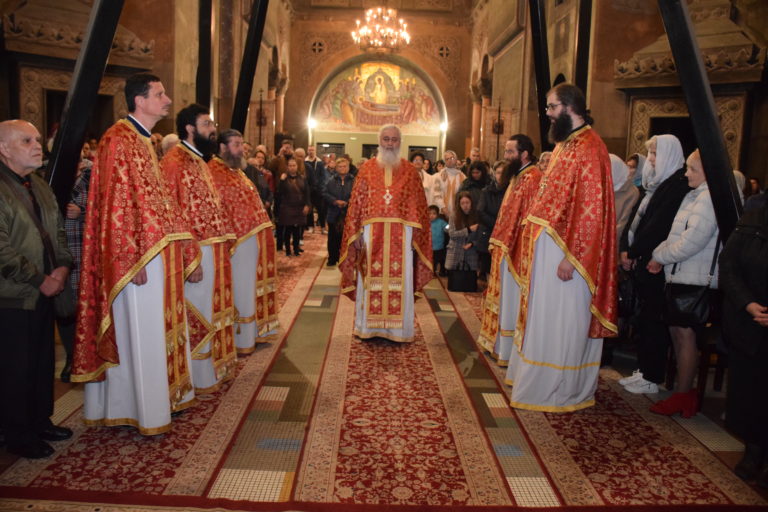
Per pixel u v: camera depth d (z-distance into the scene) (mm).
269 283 4758
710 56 8844
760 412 2652
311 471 2717
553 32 12305
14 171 2750
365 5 21672
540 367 3475
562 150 3443
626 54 9969
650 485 2682
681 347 3451
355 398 3631
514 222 3971
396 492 2553
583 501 2529
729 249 2709
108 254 2816
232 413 3357
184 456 2830
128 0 9359
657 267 3496
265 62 17219
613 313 3359
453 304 6242
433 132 23781
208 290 3619
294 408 3453
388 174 4836
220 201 3975
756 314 2539
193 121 3648
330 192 8430
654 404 3611
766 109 8734
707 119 3111
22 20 7969
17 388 2713
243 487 2562
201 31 5137
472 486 2623
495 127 16297
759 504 2547
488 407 3545
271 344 4715
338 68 23062
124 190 2828
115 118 9289
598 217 3305
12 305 2654
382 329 4828
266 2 4848
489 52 17547
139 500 2432
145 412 2920
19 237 2697
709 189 3164
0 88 8133
